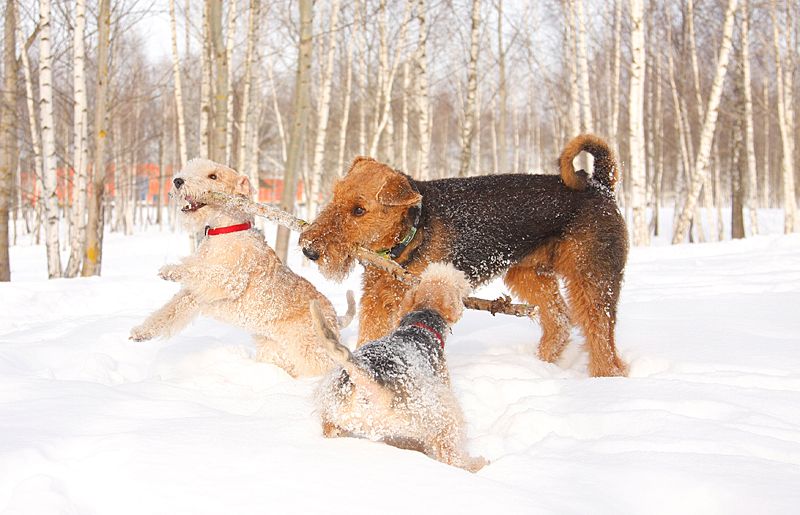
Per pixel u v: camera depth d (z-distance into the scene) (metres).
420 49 18.45
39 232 29.56
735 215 24.16
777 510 2.48
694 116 30.84
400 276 4.39
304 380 4.79
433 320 3.71
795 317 6.72
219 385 4.47
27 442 2.95
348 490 2.57
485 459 3.35
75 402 3.64
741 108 24.11
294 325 4.95
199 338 5.75
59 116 24.98
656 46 27.42
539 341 5.90
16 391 3.85
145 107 32.97
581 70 18.25
